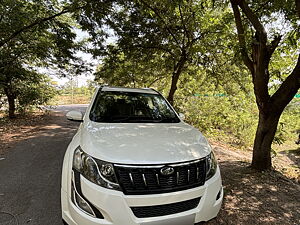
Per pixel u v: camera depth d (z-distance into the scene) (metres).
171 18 6.19
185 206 1.67
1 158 3.97
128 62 7.98
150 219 1.53
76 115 2.96
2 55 6.49
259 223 2.27
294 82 3.21
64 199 1.77
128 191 1.53
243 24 4.04
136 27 6.59
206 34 6.13
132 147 1.76
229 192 2.97
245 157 5.45
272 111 3.55
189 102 9.67
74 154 1.88
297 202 2.76
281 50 4.38
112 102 3.03
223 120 8.69
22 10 6.27
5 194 2.62
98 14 6.21
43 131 6.55
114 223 1.48
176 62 7.12
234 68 7.13
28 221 2.11
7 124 7.53
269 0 3.77
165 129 2.39
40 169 3.46
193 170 1.76
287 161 6.54
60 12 6.81
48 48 7.91
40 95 9.83
